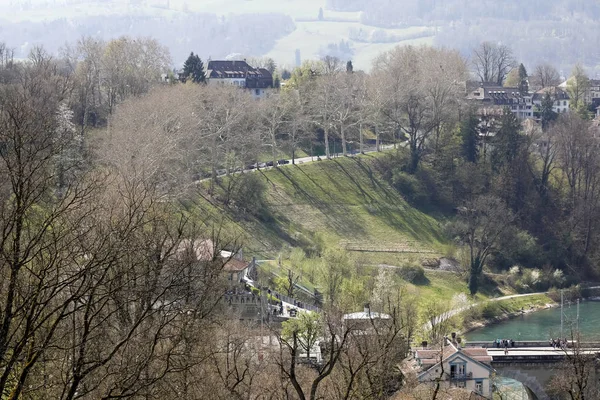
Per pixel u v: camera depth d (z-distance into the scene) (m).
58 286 92.25
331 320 185.38
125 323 105.62
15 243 85.12
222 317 143.88
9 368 82.19
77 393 98.56
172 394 104.00
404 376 191.12
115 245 99.31
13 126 93.56
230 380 126.06
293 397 142.38
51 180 102.19
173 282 107.50
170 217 137.62
